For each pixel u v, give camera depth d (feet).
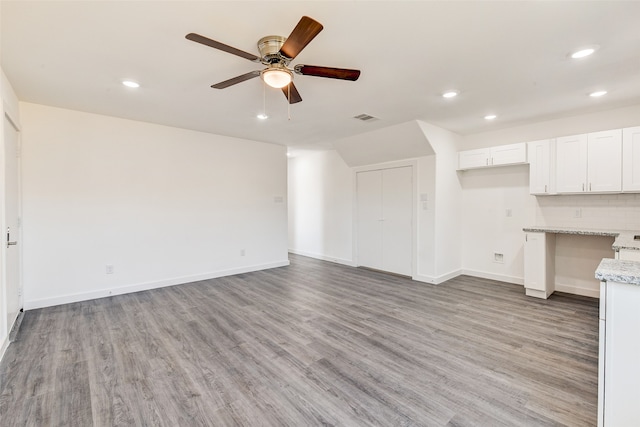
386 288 14.55
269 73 6.90
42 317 10.78
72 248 12.34
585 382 6.85
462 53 7.70
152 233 14.38
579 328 9.77
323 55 7.79
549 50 7.54
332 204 21.24
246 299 12.93
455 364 7.68
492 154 14.83
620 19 6.26
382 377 7.15
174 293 13.73
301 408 6.10
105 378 7.13
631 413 4.54
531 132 14.28
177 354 8.26
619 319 4.59
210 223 16.29
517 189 14.90
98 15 6.12
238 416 5.89
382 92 10.31
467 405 6.12
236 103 11.41
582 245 13.14
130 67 8.45
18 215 10.87
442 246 15.62
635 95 10.59
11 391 6.63
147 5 5.81
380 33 6.80
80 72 8.74
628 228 11.95
